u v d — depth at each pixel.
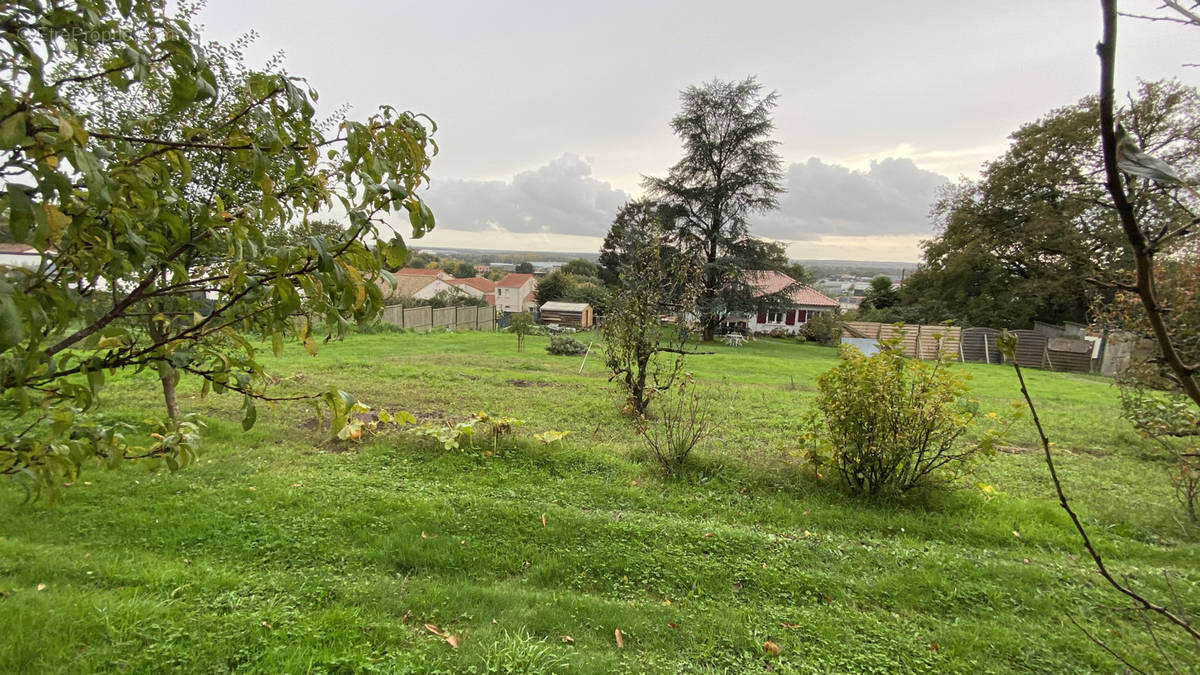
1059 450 7.37
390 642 2.75
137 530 3.82
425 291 54.41
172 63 1.31
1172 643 3.04
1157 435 5.21
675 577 3.61
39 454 1.62
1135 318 5.77
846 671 2.79
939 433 5.09
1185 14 0.78
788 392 11.38
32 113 1.04
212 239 1.55
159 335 1.90
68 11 1.28
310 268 1.43
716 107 27.69
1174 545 4.45
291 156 1.58
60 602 2.83
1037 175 26.02
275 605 2.99
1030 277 28.67
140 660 2.49
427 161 1.72
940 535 4.48
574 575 3.60
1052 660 2.90
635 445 6.50
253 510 4.20
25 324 1.10
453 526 4.12
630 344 7.97
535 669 2.58
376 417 7.30
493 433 6.10
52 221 1.12
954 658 2.90
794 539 4.20
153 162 1.42
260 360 12.57
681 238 26.92
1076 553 4.26
